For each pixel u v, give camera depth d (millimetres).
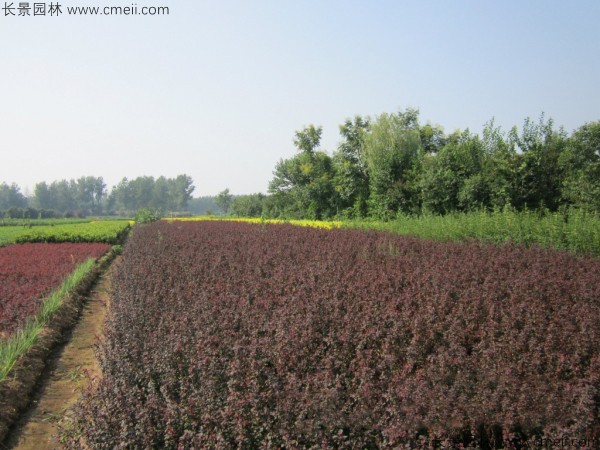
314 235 19406
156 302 7855
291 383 4555
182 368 5305
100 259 20703
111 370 5352
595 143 20031
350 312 6672
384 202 29531
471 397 4469
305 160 45312
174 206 128375
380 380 4840
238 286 9148
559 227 14391
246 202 60562
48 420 6039
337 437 3861
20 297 10555
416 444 3893
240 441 3896
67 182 126125
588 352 5414
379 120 35812
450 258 11656
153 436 4020
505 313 6637
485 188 21812
